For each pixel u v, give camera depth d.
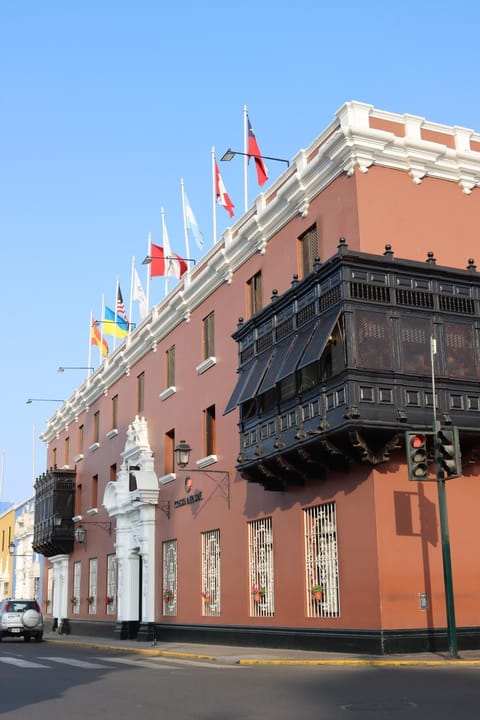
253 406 19.55
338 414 15.68
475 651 15.80
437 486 16.23
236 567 21.62
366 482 16.30
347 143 17.55
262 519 20.64
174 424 26.92
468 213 18.77
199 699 9.96
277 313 18.80
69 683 12.33
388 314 16.02
